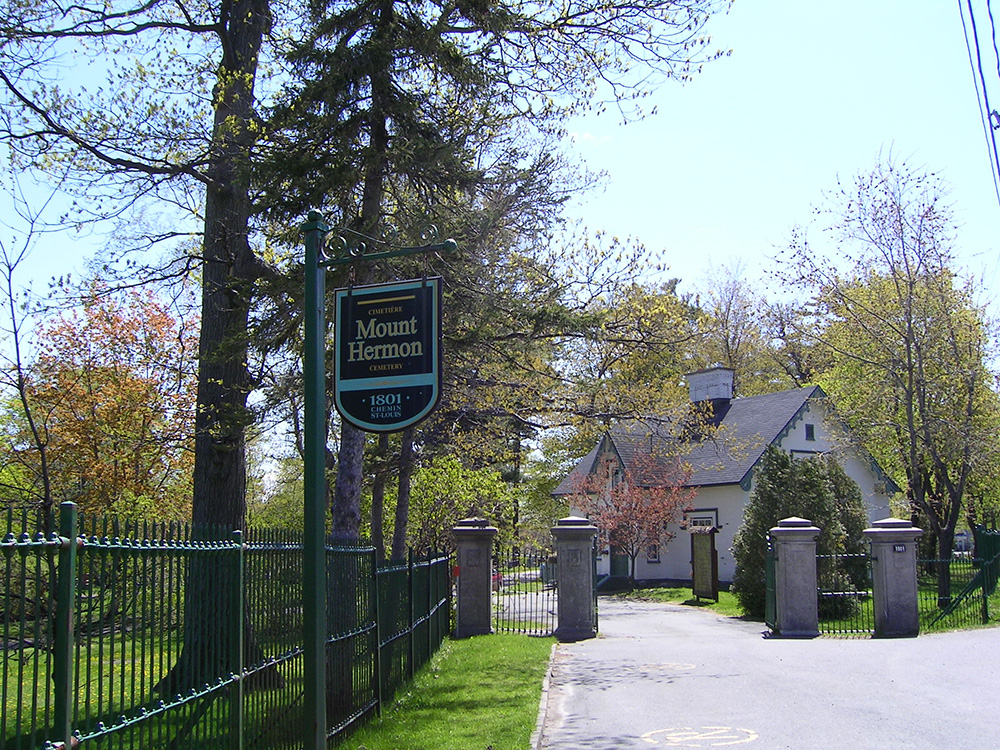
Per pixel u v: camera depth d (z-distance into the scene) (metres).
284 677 7.25
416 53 12.32
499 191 12.98
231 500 12.16
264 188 11.88
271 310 11.69
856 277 23.88
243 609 6.29
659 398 15.13
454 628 19.75
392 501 25.06
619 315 13.73
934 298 23.72
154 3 13.28
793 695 10.77
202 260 12.74
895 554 17.20
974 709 9.49
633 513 34.84
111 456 20.12
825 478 21.86
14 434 21.09
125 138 12.07
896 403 24.52
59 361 20.77
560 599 18.45
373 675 10.11
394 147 11.90
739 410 38.41
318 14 12.80
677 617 24.02
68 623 4.14
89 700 4.34
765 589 20.86
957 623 18.53
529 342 13.65
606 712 10.27
